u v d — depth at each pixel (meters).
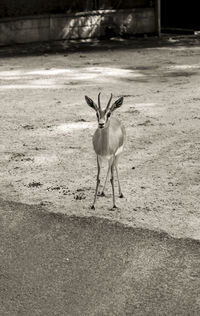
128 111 17.11
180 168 12.18
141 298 7.46
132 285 7.77
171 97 18.91
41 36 33.59
